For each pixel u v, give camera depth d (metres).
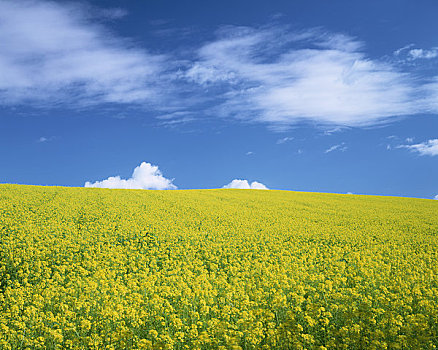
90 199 33.66
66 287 11.95
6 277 13.01
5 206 26.00
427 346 6.93
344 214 33.16
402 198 53.91
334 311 8.93
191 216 28.12
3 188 37.69
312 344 7.34
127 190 47.38
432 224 28.36
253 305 9.50
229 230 23.00
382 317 8.36
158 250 17.48
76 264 14.30
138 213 27.38
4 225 19.64
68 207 27.86
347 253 17.47
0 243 16.69
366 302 8.99
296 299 9.32
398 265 14.50
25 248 15.77
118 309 8.75
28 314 8.73
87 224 22.39
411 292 10.01
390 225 27.09
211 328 8.08
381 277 11.95
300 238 21.72
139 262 15.12
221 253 17.31
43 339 7.71
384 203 45.19
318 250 18.05
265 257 16.11
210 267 14.88
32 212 24.70
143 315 8.57
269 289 11.23
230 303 9.78
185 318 9.03
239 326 8.16
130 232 20.52
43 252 15.12
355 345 7.13
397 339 7.05
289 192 60.31
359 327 7.29
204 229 23.28
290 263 14.91
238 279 12.31
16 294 10.41
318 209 36.56
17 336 7.90
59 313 9.09
